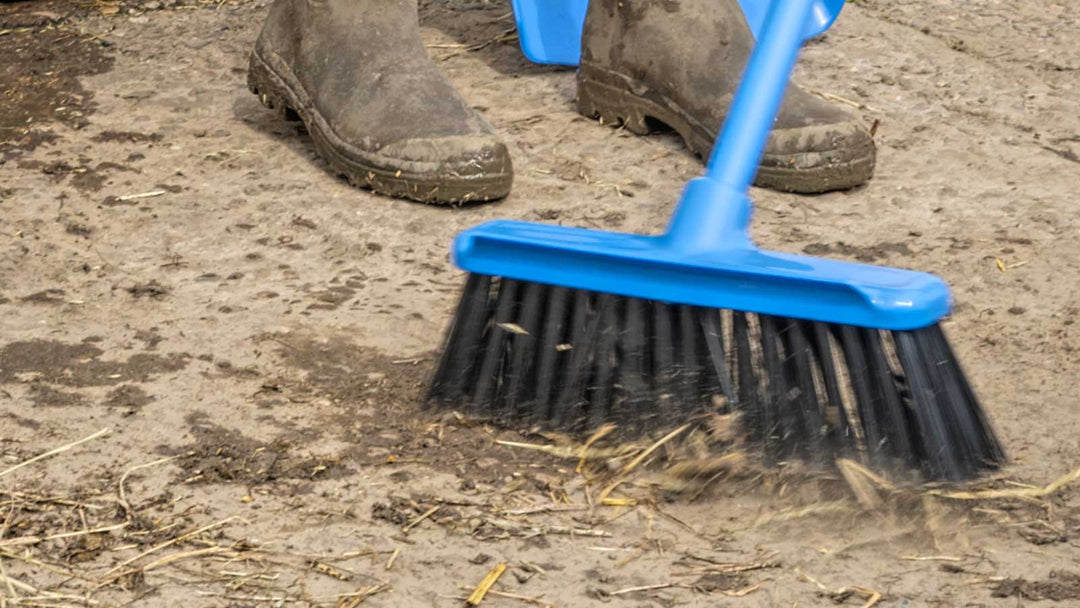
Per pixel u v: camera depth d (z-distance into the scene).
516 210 2.80
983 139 3.26
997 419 1.98
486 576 1.59
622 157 3.13
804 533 1.67
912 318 1.68
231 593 1.54
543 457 1.85
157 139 3.14
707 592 1.56
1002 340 2.25
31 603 1.51
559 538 1.67
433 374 1.98
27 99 3.38
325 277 2.47
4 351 2.13
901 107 3.49
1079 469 1.83
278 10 3.18
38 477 1.77
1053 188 2.96
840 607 1.53
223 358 2.13
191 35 3.96
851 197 2.90
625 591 1.56
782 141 2.89
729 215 1.81
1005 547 1.65
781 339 1.77
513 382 1.90
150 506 1.71
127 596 1.53
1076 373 2.13
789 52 1.91
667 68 3.14
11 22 4.02
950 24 4.26
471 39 4.07
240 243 2.61
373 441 1.89
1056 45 4.05
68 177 2.90
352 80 2.95
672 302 1.79
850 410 1.74
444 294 2.41
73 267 2.47
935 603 1.53
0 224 2.64
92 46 3.83
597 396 1.86
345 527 1.68
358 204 2.81
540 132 3.29
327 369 2.11
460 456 1.85
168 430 1.91
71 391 2.01
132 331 2.22
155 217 2.71
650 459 1.81
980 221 2.77
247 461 1.83
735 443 1.78
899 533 1.67
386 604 1.53
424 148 2.77
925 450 1.71
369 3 3.05
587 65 3.36
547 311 1.87
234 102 3.43
